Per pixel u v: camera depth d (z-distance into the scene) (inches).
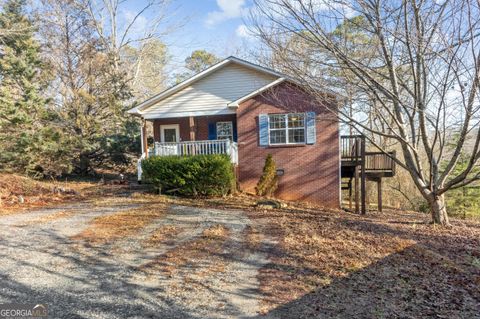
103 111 699.4
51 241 258.1
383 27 265.0
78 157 674.2
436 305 156.9
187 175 468.1
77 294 166.7
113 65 748.6
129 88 732.7
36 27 651.5
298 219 343.6
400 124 323.9
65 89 679.7
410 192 699.4
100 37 779.4
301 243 252.5
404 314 147.6
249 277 190.4
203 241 260.8
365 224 324.2
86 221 325.7
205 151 520.4
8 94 530.3
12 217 345.4
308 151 510.6
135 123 705.6
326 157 504.1
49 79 661.9
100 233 282.0
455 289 175.8
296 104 510.0
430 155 327.3
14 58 585.3
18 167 567.5
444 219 340.2
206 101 570.3
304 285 179.2
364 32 328.5
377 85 299.1
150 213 365.7
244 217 350.9
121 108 689.0
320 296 165.8
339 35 311.6
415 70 309.9
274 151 523.5
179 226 308.3
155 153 532.7
